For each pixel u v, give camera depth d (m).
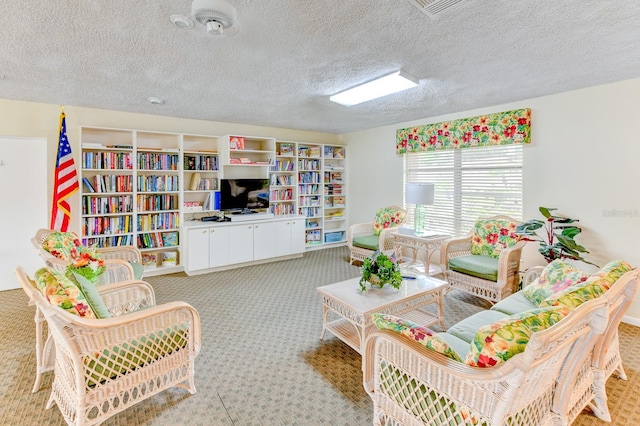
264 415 1.80
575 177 3.31
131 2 1.69
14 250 3.91
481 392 1.21
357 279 2.89
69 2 1.68
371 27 1.98
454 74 2.83
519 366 1.05
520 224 3.36
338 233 6.41
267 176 5.39
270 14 1.82
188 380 1.97
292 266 4.94
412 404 1.47
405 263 4.68
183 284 4.07
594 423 1.77
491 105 3.94
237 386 2.05
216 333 2.78
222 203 4.85
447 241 3.65
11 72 2.74
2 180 3.83
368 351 1.77
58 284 1.52
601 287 1.50
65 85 3.12
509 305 2.29
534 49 2.31
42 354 1.98
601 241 3.15
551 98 3.46
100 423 1.59
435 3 1.72
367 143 5.84
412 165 5.13
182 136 4.54
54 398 1.77
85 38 2.10
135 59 2.47
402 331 1.47
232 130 5.20
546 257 3.20
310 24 1.94
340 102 3.65
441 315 2.73
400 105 3.94
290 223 5.33
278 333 2.79
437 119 4.59
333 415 1.80
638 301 2.93
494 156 4.09
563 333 1.12
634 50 2.32
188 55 2.40
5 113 3.65
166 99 3.66
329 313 3.19
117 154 4.15
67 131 3.95
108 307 2.26
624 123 2.98
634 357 2.39
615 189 3.05
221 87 3.20
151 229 4.43
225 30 2.00
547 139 3.51
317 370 2.24
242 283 4.12
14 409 1.82
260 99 3.65
